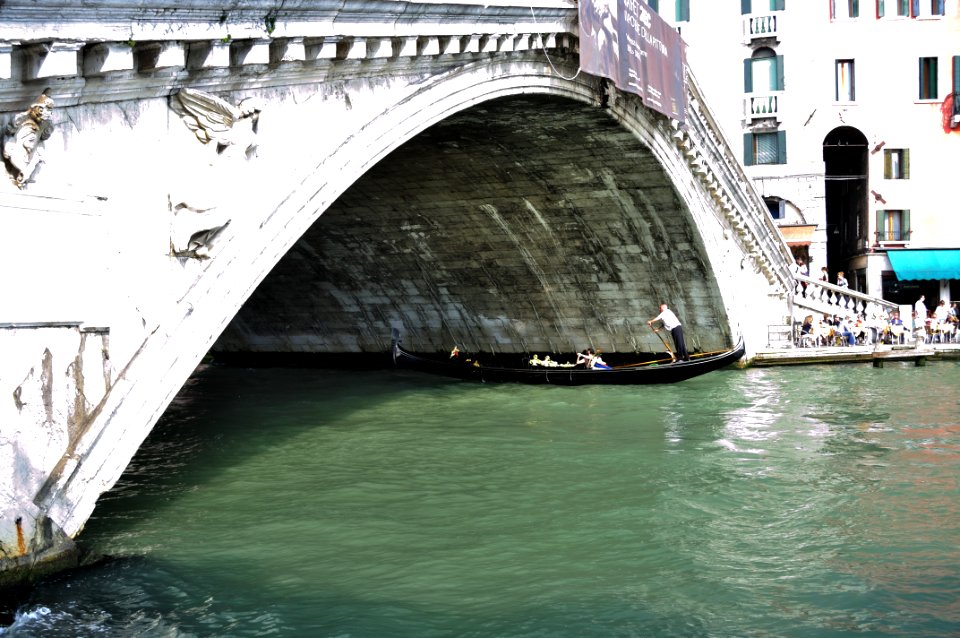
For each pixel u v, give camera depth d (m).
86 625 6.92
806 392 18.19
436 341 25.34
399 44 10.24
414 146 16.83
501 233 21.34
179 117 8.04
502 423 15.34
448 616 7.28
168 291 7.93
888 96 30.09
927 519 9.69
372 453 12.98
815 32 30.00
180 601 7.47
